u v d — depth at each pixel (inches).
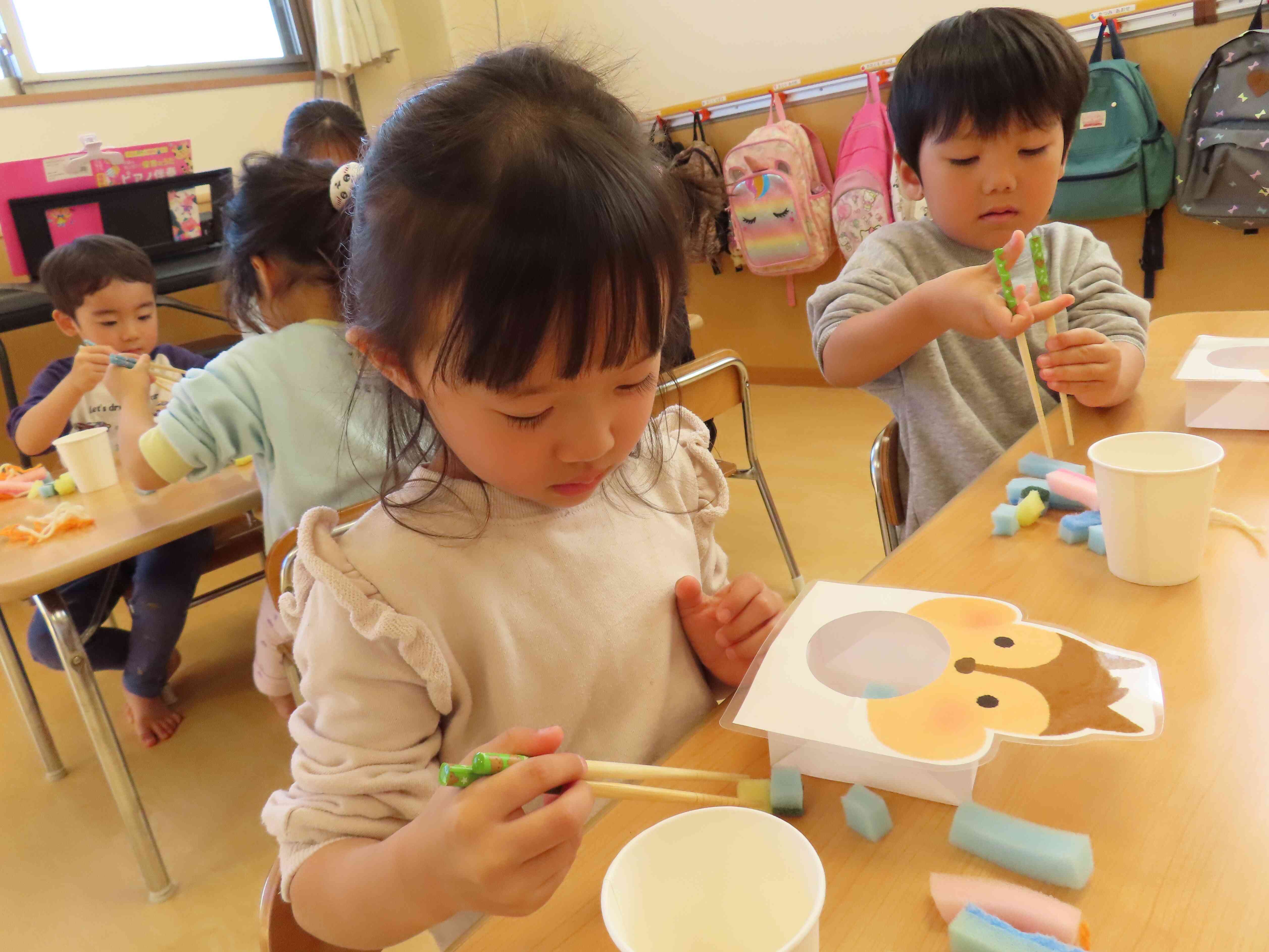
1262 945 14.6
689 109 137.4
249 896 57.4
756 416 133.0
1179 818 17.4
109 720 55.9
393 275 21.8
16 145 116.6
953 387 49.8
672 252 22.1
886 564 29.0
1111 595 25.6
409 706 24.7
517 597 27.1
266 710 79.2
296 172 54.5
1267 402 35.0
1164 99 98.0
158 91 127.7
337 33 138.6
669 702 29.7
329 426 53.1
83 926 56.6
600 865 18.6
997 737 18.1
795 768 20.2
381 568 25.3
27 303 97.9
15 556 50.1
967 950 14.8
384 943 19.6
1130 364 41.2
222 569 114.9
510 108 21.5
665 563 31.3
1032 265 50.4
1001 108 43.6
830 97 124.1
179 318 131.3
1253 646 22.4
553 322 19.8
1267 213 90.4
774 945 16.2
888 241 51.6
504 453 22.5
